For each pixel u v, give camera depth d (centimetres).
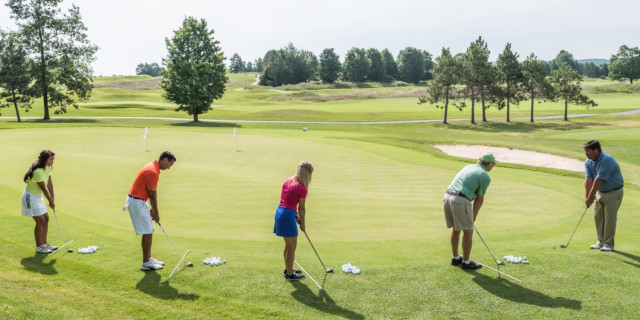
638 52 16462
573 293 607
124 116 6881
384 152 2422
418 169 1919
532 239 909
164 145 2744
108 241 838
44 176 762
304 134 3672
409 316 544
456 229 698
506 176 1762
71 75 6544
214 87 6234
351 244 866
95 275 655
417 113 7612
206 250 796
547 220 1094
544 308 564
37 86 6056
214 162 2098
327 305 570
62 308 522
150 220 692
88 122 5762
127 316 520
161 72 6147
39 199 766
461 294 606
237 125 5662
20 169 1705
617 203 784
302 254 789
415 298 594
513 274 675
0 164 1816
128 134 3306
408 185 1563
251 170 1866
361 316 541
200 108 6128
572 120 6606
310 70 19738
